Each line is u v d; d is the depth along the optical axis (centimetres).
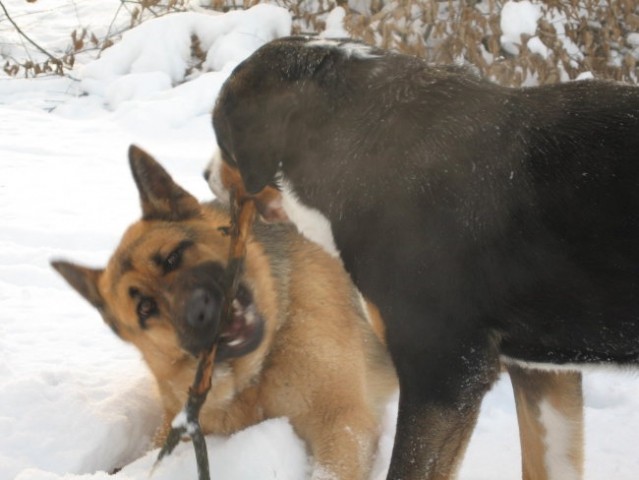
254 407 252
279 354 249
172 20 499
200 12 535
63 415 251
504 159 220
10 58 539
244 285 248
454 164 221
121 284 249
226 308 244
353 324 254
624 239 215
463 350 223
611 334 221
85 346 281
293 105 229
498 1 463
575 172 217
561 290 219
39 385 255
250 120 230
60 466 244
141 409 260
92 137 425
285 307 251
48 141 414
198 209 257
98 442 248
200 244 250
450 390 223
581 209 216
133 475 239
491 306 222
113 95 471
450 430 223
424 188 221
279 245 257
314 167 228
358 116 226
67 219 339
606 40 450
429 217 221
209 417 252
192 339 242
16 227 332
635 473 248
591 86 222
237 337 246
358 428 246
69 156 395
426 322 223
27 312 294
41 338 283
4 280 309
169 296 245
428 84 226
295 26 495
